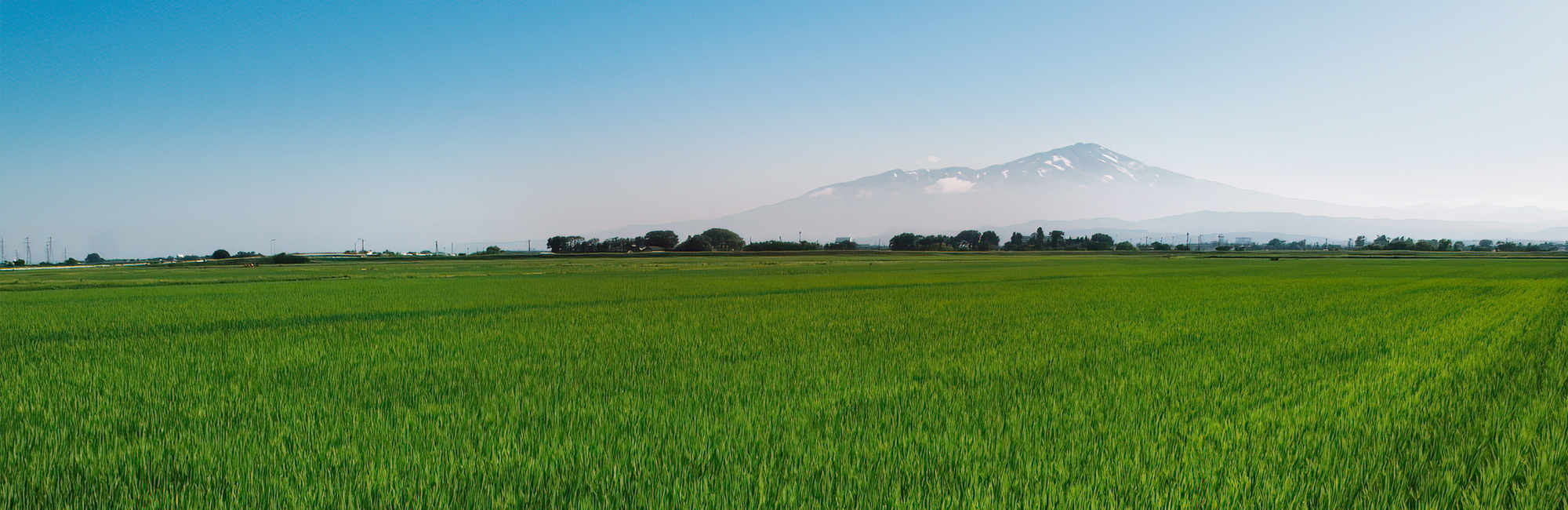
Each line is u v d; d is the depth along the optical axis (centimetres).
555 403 564
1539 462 377
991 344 920
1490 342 912
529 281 3369
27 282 3669
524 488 362
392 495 349
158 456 418
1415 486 362
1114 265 5984
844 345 919
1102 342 940
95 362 823
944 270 4766
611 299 1964
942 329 1118
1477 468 381
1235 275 3691
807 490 355
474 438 457
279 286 3017
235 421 509
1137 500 337
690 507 335
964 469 381
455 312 1544
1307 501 341
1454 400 539
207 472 390
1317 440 431
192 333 1145
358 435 462
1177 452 411
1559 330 1040
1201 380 648
